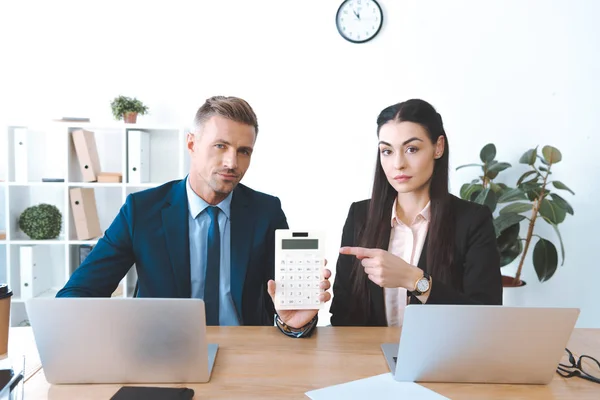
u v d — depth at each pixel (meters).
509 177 2.86
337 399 0.81
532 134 2.84
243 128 1.32
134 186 2.67
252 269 1.44
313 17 2.85
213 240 1.40
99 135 2.86
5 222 2.73
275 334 1.16
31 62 2.80
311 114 2.88
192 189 1.41
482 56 2.83
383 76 2.86
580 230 2.83
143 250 1.38
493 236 1.41
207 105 1.34
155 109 2.86
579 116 2.82
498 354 0.86
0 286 0.98
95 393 0.85
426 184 1.45
